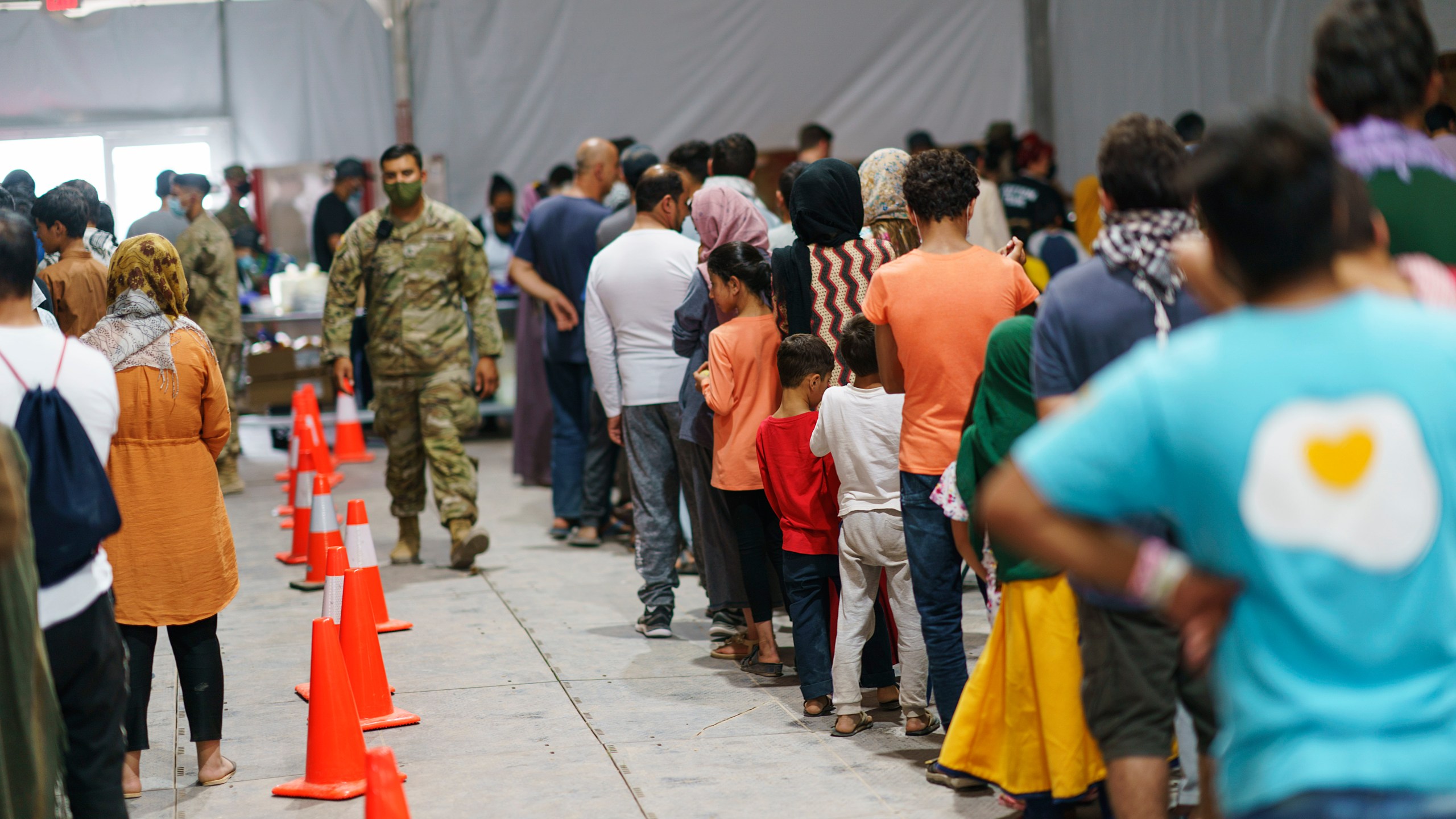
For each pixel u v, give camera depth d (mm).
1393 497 3146
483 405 23703
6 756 5266
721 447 9703
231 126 23609
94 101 23375
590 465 14883
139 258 7773
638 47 23688
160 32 23375
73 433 5977
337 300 13188
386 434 13672
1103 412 3311
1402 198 5234
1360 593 3156
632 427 11164
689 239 11570
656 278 11023
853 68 24078
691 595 12695
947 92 24203
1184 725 6156
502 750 8391
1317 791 3102
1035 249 18547
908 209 8203
